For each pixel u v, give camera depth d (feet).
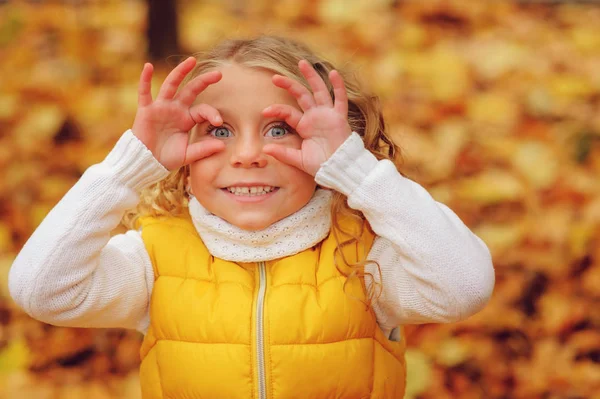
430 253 5.11
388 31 14.99
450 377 9.16
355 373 5.39
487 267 5.31
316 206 5.56
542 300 9.80
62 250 5.06
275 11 15.94
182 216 5.94
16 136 12.23
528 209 10.87
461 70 13.60
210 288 5.51
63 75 13.60
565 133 12.17
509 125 12.44
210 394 5.30
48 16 15.48
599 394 8.89
